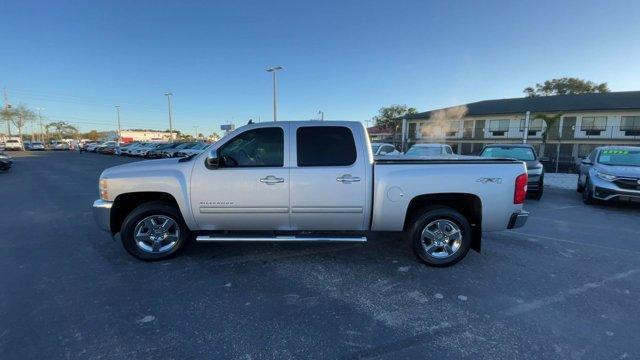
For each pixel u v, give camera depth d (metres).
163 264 4.56
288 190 4.36
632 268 4.56
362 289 3.88
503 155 11.39
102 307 3.45
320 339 2.95
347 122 4.48
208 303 3.55
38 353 2.74
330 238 4.41
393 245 5.38
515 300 3.65
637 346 2.87
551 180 14.85
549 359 2.70
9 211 7.99
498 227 4.45
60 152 49.34
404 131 48.50
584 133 37.00
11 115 68.81
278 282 4.05
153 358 2.70
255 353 2.77
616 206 9.04
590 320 3.27
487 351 2.79
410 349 2.82
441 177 4.32
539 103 40.44
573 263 4.72
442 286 3.97
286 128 4.45
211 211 4.45
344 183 4.35
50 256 4.87
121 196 4.59
